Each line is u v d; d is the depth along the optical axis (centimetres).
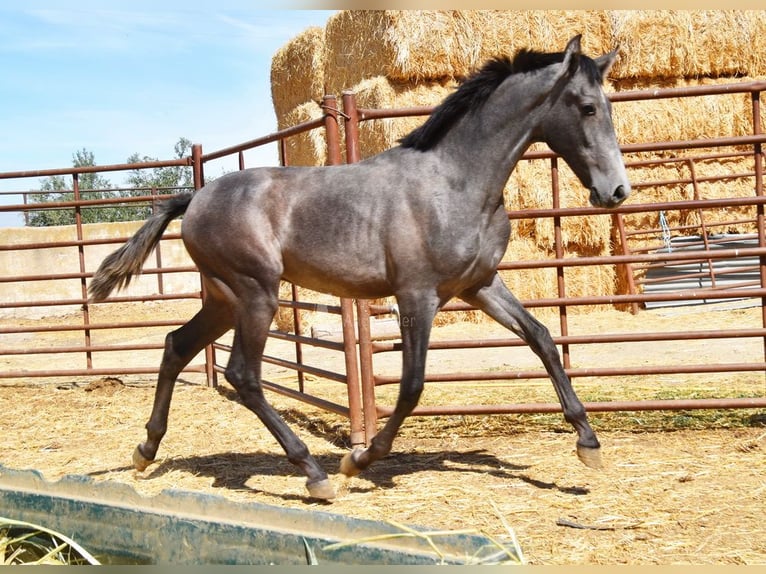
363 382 483
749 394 582
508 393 650
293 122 1305
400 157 382
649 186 1172
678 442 460
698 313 1054
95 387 721
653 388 630
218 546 272
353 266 377
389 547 238
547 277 1112
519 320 400
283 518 263
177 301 1708
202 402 652
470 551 234
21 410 650
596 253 1127
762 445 444
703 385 631
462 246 364
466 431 518
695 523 326
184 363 425
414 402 367
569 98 361
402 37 1032
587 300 479
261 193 389
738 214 1192
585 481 391
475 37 1058
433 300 370
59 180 2105
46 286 1583
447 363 805
